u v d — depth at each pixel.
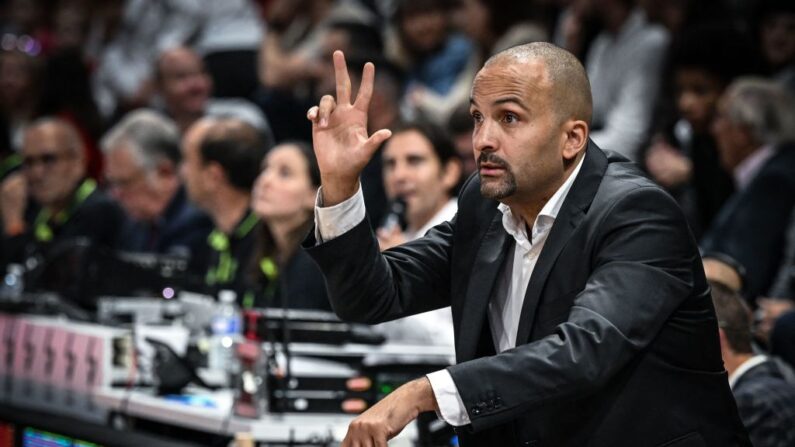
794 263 18.28
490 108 8.89
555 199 9.08
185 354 16.19
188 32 32.16
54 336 17.02
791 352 14.59
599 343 8.30
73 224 21.98
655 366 8.96
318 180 17.62
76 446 14.50
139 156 22.08
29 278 19.48
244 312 14.55
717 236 18.89
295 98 27.08
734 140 19.34
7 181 22.94
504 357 8.38
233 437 14.49
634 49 22.70
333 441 13.42
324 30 26.33
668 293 8.66
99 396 15.68
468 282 9.48
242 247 19.14
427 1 25.47
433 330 16.16
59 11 34.22
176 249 21.44
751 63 20.64
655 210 8.88
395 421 8.19
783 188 18.53
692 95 20.58
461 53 25.44
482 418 8.24
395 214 17.45
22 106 28.19
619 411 8.89
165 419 14.68
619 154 9.55
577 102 8.95
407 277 9.68
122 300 18.06
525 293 9.06
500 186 8.86
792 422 12.33
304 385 13.73
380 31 26.98
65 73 26.91
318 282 17.16
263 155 19.62
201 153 19.53
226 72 29.69
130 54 33.16
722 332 12.80
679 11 22.80
